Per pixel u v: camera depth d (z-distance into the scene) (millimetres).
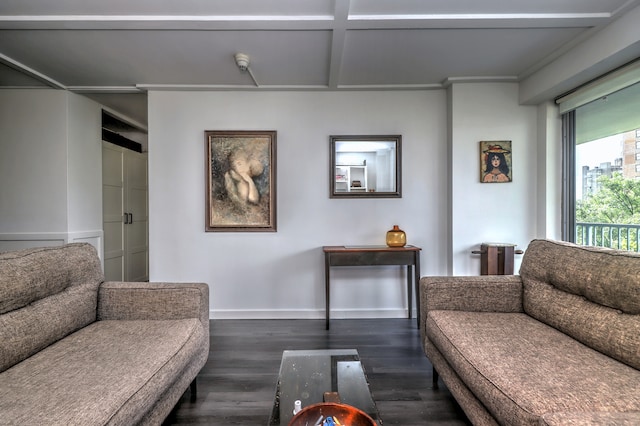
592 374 1090
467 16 1898
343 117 3012
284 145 3008
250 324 2818
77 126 3059
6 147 2916
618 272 1307
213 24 1945
